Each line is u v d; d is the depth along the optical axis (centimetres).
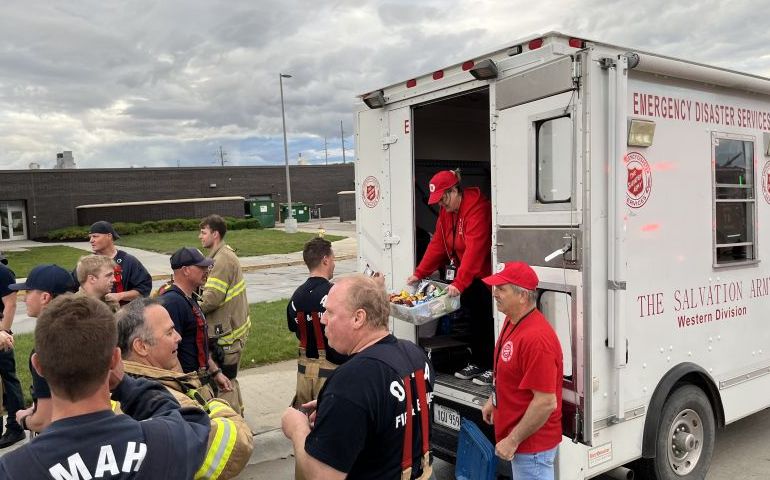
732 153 412
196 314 388
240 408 477
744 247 425
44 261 2045
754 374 434
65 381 150
